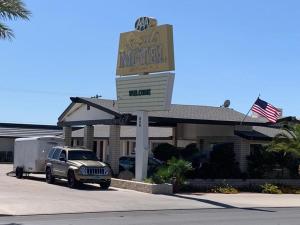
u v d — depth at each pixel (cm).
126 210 2012
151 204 2219
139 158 2870
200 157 3362
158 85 2784
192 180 3011
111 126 3288
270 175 3462
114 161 3259
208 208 2181
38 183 3069
